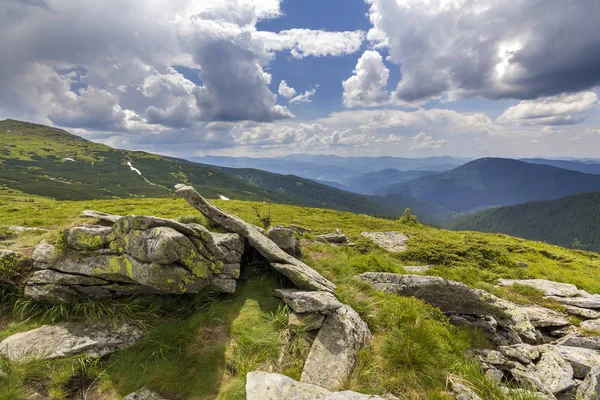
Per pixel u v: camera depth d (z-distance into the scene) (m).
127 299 9.81
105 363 8.03
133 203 63.34
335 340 9.04
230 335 9.12
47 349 7.87
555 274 27.17
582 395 9.39
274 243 14.65
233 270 11.44
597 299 18.78
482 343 12.59
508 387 9.75
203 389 7.45
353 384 7.93
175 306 10.19
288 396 6.69
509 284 22.28
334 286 12.31
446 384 8.59
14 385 6.84
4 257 9.66
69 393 7.24
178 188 13.84
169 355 8.29
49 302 9.46
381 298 12.44
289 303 10.23
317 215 58.69
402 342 9.34
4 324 9.09
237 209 57.78
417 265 26.70
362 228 46.50
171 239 8.46
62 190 182.88
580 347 13.44
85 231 9.59
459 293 13.23
